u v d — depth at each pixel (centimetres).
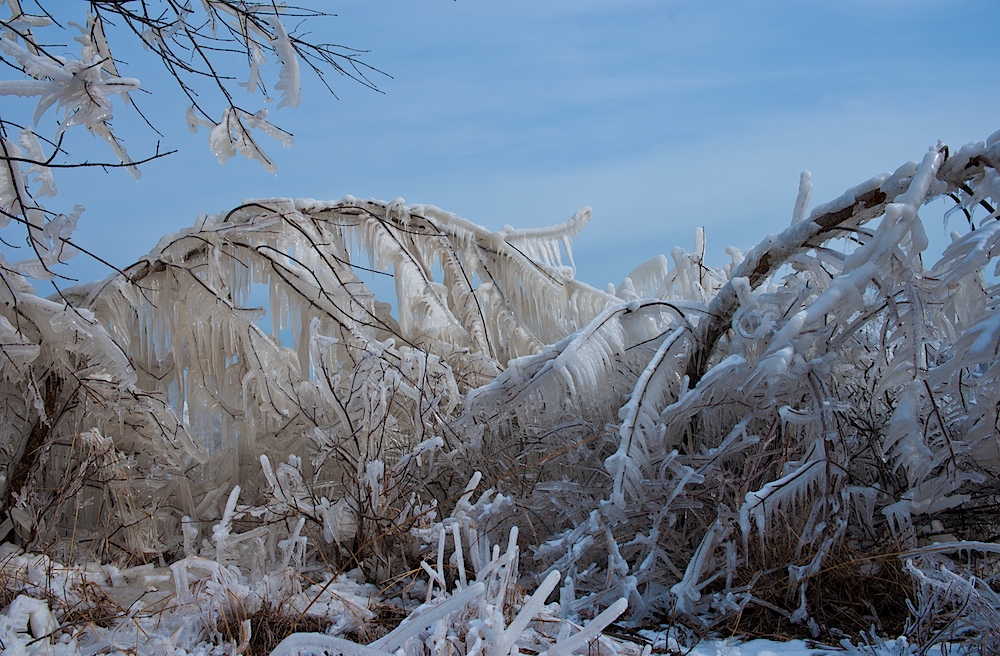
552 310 660
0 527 411
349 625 304
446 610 223
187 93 425
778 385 390
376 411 441
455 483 456
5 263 399
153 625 311
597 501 405
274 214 541
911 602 316
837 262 432
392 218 624
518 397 453
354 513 396
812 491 362
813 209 446
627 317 471
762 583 336
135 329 506
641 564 355
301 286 531
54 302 468
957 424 402
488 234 651
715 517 375
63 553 416
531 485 430
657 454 401
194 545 445
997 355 353
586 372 445
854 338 439
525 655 251
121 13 392
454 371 556
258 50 447
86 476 417
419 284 600
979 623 276
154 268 504
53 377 448
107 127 379
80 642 291
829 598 327
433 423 472
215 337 512
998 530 379
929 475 387
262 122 443
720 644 304
